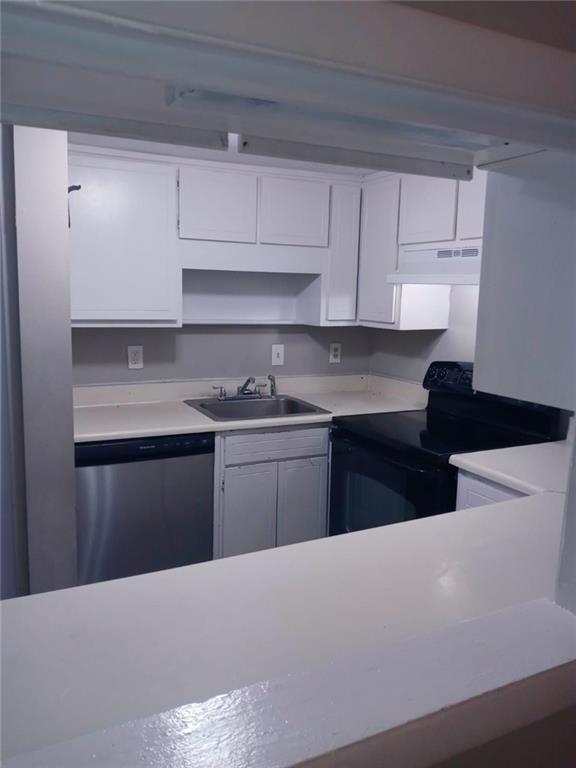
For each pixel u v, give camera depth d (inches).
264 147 25.7
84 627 28.0
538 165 30.7
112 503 96.0
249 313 132.1
